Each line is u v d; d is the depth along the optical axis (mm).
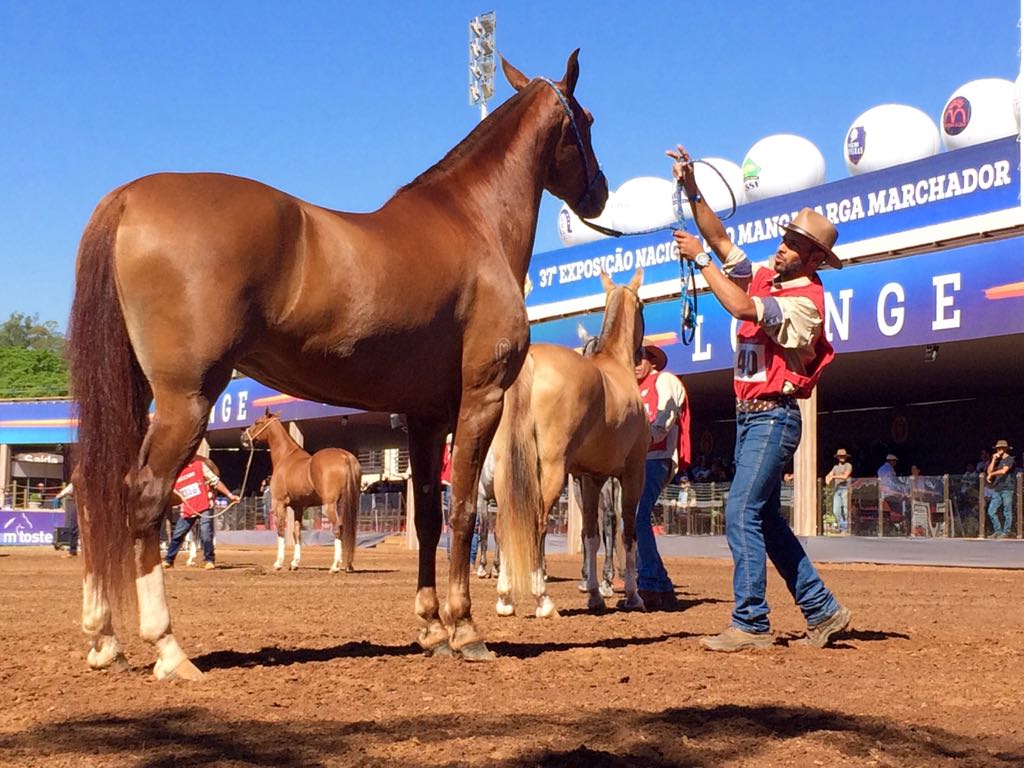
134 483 5172
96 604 5570
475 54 35500
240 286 5246
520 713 4625
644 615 9531
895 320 18328
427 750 3926
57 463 49875
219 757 3814
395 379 6031
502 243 6789
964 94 21672
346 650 6688
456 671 5785
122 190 5312
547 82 7281
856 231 19031
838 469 20844
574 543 24531
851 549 19609
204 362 5176
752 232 20891
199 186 5297
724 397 29859
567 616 9383
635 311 10523
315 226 5562
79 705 4707
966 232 17422
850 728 4434
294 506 19234
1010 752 4086
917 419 32219
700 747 4051
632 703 4906
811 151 23234
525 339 6559
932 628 8281
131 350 5262
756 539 6711
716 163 24141
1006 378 26031
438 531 6535
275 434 19453
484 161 6867
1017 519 17312
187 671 5305
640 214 23828
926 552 18375
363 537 33094
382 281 5746
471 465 6340
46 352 73938
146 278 5141
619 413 9750
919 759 3951
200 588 13344
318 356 5656
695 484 22375
